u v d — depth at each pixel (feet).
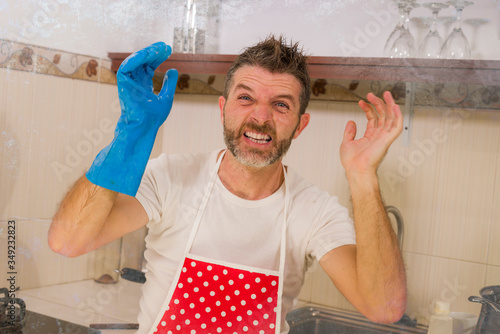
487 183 2.23
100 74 2.72
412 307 2.27
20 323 2.50
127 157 2.10
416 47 2.30
